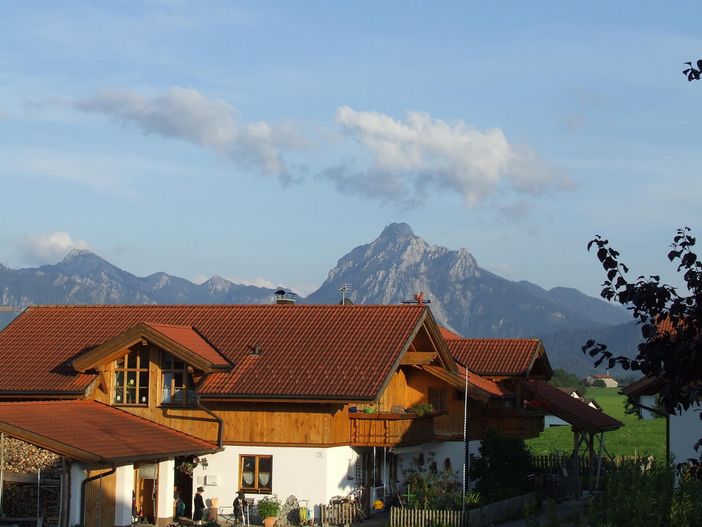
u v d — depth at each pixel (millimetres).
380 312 42031
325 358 39250
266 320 42812
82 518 32156
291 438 37875
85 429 34500
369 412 40188
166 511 37188
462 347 50562
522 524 35969
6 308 46438
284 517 37406
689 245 12391
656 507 20469
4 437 32125
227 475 38406
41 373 40750
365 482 40469
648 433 91375
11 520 31453
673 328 12531
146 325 38844
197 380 39125
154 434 37156
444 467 45156
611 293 12773
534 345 49688
